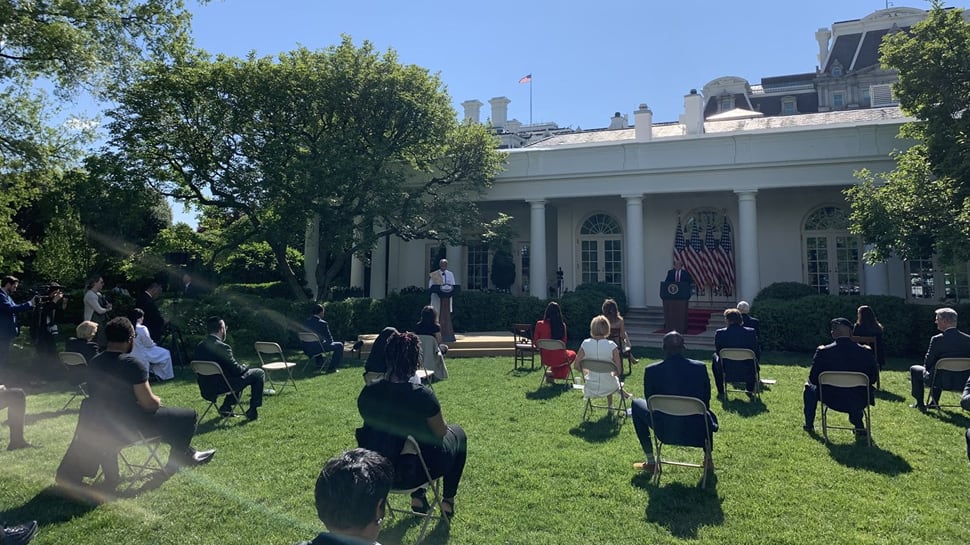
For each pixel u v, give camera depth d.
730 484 4.88
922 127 11.80
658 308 18.91
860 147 16.08
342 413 7.45
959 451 5.74
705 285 19.73
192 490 4.76
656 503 4.48
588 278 21.36
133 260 18.12
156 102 14.57
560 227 21.73
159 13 14.53
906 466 5.31
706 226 20.03
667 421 5.02
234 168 15.49
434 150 18.34
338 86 15.51
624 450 5.87
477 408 7.79
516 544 3.83
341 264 17.33
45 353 9.99
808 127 16.53
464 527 4.10
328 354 11.80
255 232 16.02
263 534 3.98
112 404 4.69
